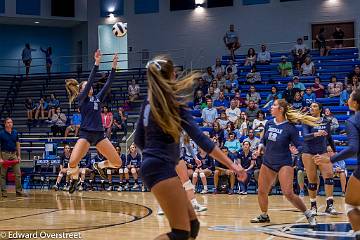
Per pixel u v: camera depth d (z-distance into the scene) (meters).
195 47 23.38
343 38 20.62
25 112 21.50
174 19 23.75
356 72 17.17
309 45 21.78
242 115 15.14
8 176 17.42
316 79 16.91
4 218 8.56
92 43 25.52
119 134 17.52
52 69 26.69
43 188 15.98
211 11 23.14
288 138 7.09
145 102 3.71
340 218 8.05
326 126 8.13
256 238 6.29
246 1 22.62
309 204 10.33
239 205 10.32
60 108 19.58
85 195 13.13
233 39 20.83
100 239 6.31
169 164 3.52
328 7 21.58
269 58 20.17
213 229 7.09
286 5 22.09
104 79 20.17
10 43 26.16
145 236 6.55
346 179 12.48
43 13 25.08
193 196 8.94
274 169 7.24
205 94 18.70
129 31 24.58
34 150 18.33
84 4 25.69
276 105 7.10
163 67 3.59
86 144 7.41
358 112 4.67
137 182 14.46
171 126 3.46
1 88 22.84
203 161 13.50
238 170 3.47
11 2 24.59
